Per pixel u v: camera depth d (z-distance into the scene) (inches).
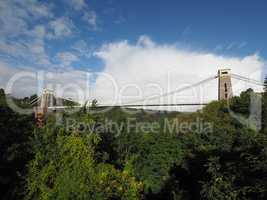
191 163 903.1
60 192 415.5
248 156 458.3
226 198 451.2
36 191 439.8
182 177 1046.4
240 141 536.4
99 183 437.7
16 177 486.3
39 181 438.0
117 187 465.4
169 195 1086.4
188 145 1227.2
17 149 505.7
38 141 473.4
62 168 437.4
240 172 460.1
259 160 426.6
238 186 450.3
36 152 468.1
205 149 800.3
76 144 453.7
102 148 581.0
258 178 428.1
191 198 840.9
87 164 442.3
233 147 555.5
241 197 442.6
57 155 452.1
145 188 1159.6
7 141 513.0
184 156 1172.5
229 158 534.9
